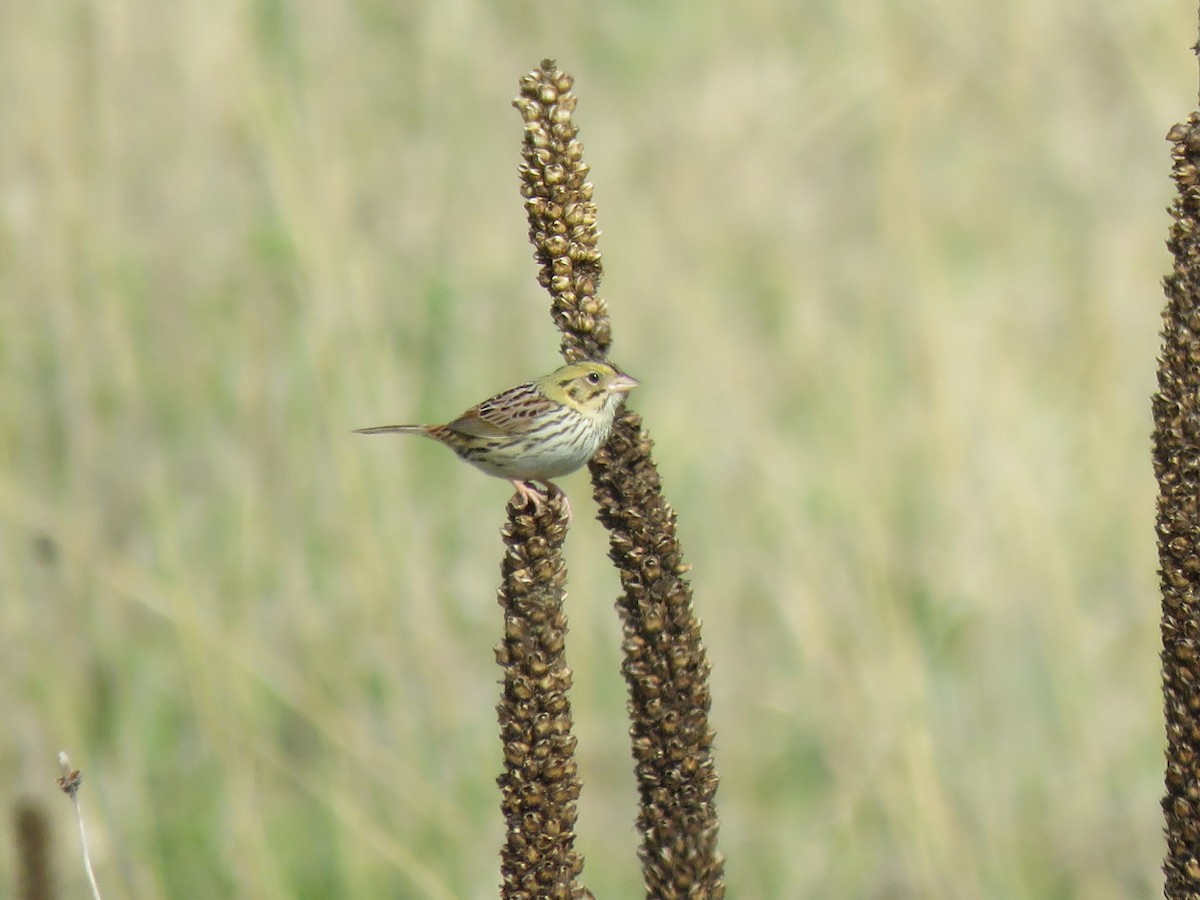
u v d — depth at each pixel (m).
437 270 18.47
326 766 14.95
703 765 9.02
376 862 14.20
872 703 14.73
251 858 13.88
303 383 16.72
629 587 8.96
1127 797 15.18
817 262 20.62
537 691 8.84
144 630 15.63
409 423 17.17
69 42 18.20
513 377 18.03
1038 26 23.41
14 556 15.17
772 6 23.64
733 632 16.77
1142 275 20.12
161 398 17.20
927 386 17.23
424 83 20.72
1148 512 17.12
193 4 18.47
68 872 13.54
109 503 16.42
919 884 13.92
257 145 17.97
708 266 19.72
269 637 15.71
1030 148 22.64
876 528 15.97
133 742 14.70
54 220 16.77
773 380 19.17
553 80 9.02
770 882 14.95
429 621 15.34
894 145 19.77
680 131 21.84
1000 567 16.22
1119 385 18.09
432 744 15.04
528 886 8.89
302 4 19.50
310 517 16.25
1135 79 22.95
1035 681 15.94
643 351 18.84
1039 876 14.76
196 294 17.62
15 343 16.41
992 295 19.73
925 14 23.45
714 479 17.67
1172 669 8.76
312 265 16.53
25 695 14.57
